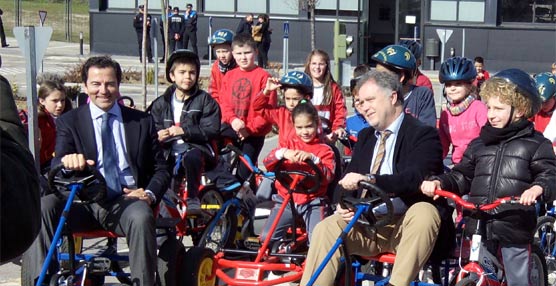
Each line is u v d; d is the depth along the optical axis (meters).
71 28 48.75
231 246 7.67
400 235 5.79
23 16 52.44
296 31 34.09
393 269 5.56
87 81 5.96
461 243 5.91
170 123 7.82
